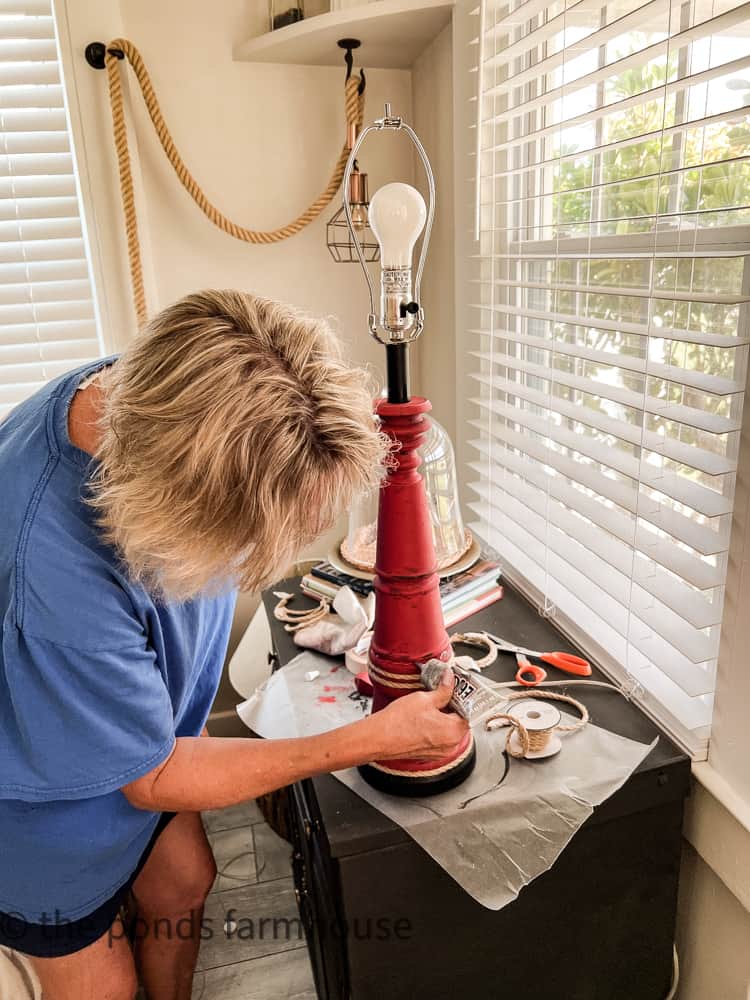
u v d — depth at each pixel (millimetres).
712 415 875
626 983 1009
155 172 1739
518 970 960
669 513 970
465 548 1314
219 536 643
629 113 1081
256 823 1764
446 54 1522
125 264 1767
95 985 1014
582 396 1287
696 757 964
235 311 686
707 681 950
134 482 643
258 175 1783
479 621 1289
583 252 1189
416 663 907
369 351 1943
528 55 1313
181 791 784
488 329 1489
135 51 1599
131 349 702
